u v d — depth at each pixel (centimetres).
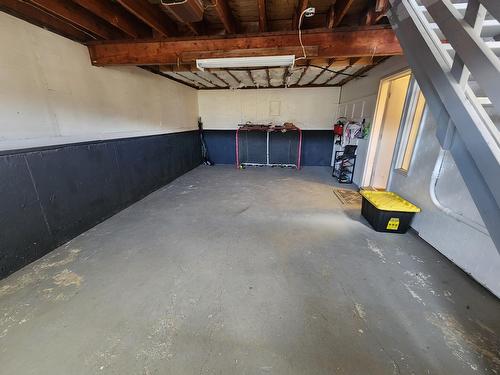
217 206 357
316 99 606
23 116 212
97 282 190
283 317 156
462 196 202
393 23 185
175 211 338
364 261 216
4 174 190
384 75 353
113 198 325
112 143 320
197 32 264
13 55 202
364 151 426
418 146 266
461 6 160
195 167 636
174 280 192
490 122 104
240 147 671
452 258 212
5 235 193
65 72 252
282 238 259
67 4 208
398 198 289
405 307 164
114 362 128
